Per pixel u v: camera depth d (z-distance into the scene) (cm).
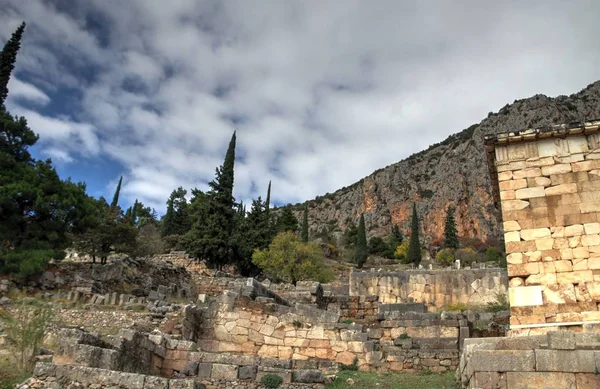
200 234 4653
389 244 9638
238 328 1853
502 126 13175
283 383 1334
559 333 1010
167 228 6669
